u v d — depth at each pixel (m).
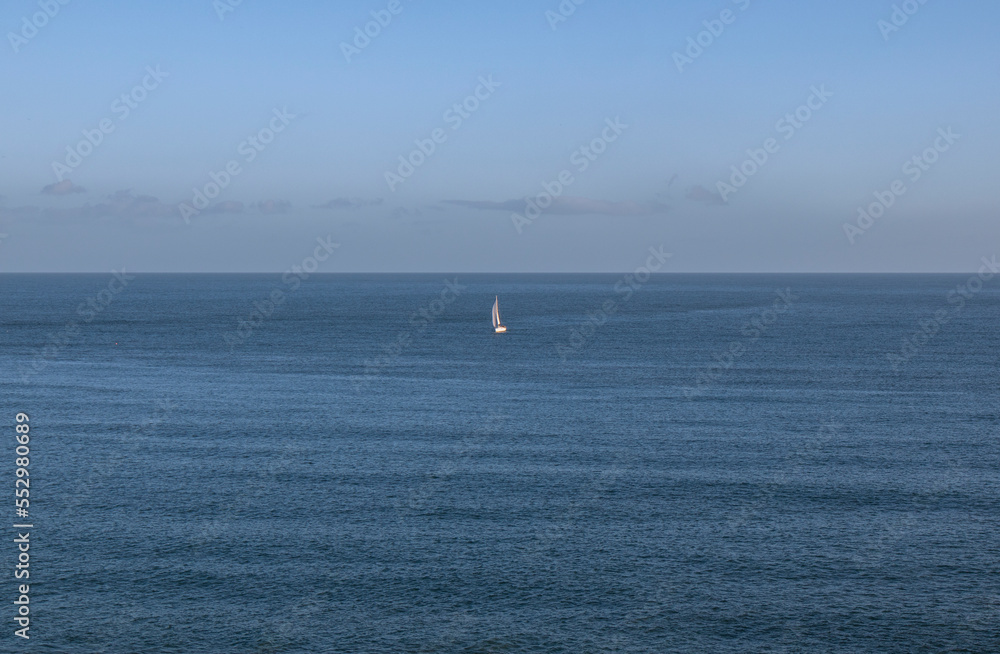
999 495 50.59
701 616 34.75
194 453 60.34
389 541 42.50
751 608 35.44
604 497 49.78
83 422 71.44
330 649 31.98
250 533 43.50
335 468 56.16
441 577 38.22
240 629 33.34
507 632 33.38
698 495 50.38
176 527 44.38
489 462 57.88
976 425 70.81
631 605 35.69
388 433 67.38
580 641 32.72
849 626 33.94
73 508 47.41
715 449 61.88
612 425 70.50
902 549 41.78
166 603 35.44
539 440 64.88
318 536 43.19
